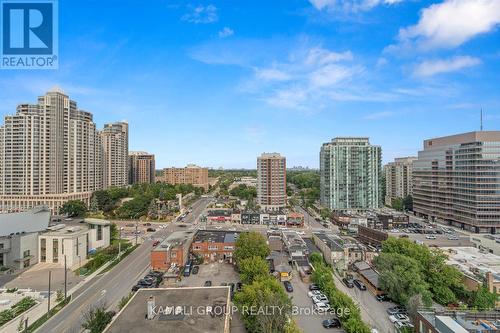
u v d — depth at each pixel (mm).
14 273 93562
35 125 194375
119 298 74750
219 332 40719
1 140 195000
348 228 160000
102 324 54031
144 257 108875
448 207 176750
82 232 109188
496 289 72062
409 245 89438
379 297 73875
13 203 194000
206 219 184250
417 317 52469
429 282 77125
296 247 106750
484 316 47281
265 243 96688
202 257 106188
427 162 196500
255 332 57125
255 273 75750
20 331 59094
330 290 68375
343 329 60938
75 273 92500
